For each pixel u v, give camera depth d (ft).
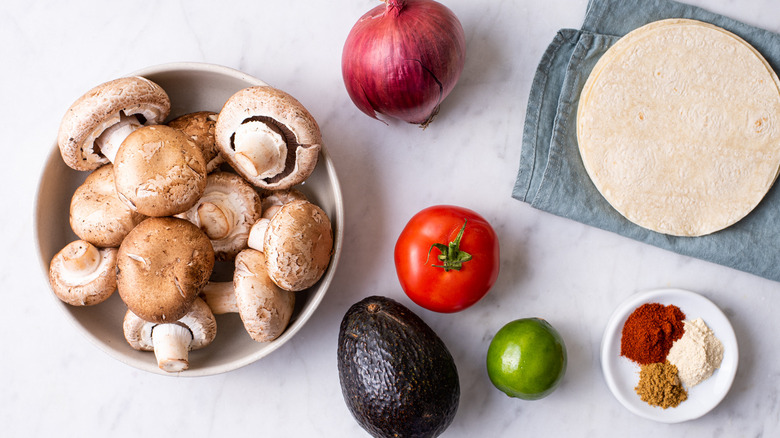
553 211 2.34
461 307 2.24
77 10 2.38
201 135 2.20
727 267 2.38
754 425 2.40
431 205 2.39
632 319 2.33
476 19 2.37
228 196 2.20
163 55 2.39
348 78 2.20
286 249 2.07
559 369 2.20
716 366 2.33
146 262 2.04
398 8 2.10
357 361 2.15
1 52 2.39
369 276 2.39
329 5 2.37
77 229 2.16
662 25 2.27
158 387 2.42
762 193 2.28
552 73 2.33
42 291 2.41
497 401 2.40
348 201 2.39
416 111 2.22
